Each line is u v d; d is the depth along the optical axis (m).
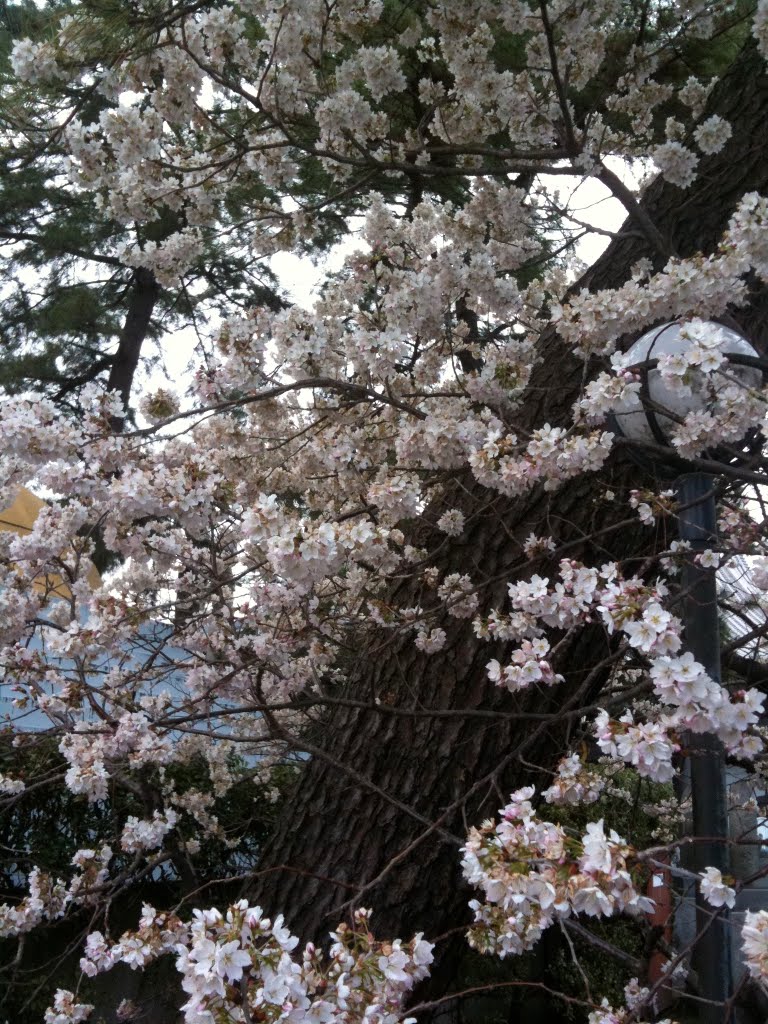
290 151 3.39
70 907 4.15
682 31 3.30
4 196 7.82
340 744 2.66
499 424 2.35
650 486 2.62
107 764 2.86
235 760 4.94
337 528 1.98
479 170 2.69
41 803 4.39
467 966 4.40
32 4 6.04
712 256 1.79
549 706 2.54
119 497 2.42
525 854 1.27
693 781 1.63
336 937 1.38
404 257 3.47
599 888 1.21
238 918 1.22
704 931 1.47
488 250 3.44
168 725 2.46
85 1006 2.19
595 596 1.77
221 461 3.33
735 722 1.40
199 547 3.38
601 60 3.31
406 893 2.42
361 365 2.54
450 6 2.93
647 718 1.94
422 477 3.33
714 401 1.73
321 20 2.97
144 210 3.05
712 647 1.73
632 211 2.55
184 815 4.72
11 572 2.96
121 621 2.75
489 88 3.05
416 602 2.79
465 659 2.60
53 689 3.44
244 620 3.04
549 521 2.56
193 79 2.73
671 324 1.83
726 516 2.28
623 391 1.79
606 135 3.45
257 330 2.87
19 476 2.67
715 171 2.91
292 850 2.57
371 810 2.52
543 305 3.96
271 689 3.57
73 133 2.78
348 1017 1.31
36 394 2.44
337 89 2.99
